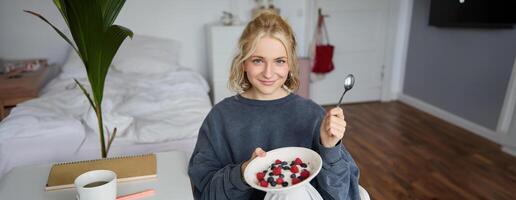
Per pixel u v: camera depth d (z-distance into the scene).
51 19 3.14
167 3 3.33
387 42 3.87
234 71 0.98
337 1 3.64
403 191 2.16
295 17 3.70
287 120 0.97
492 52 2.82
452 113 3.34
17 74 2.79
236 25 3.20
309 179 0.72
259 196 0.94
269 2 3.54
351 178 0.90
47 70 2.96
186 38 3.48
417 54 3.74
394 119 3.45
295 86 1.01
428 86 3.62
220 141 1.00
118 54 2.99
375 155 2.66
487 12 2.75
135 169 1.02
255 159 0.81
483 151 2.72
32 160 1.60
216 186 0.87
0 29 3.06
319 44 3.72
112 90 2.39
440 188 2.20
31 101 2.01
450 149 2.76
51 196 0.90
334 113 0.79
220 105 1.04
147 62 2.97
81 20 1.02
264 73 0.89
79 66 2.82
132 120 1.81
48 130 1.63
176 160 1.11
